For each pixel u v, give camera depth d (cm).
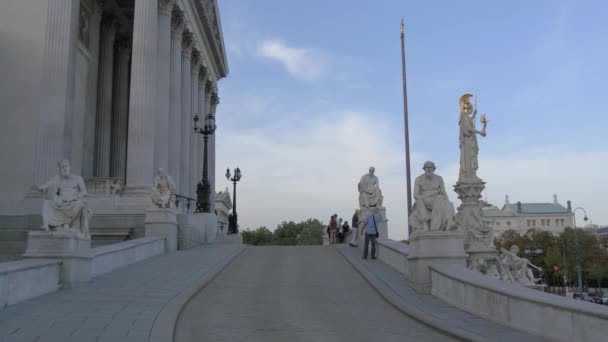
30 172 3075
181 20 4559
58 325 1196
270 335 1209
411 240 1836
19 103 3141
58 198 1795
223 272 2269
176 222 3028
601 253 9612
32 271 1548
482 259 2755
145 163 3466
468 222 2816
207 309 1504
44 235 1728
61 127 3131
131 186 3419
